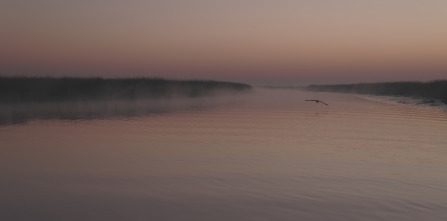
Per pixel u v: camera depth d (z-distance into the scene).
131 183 10.21
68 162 13.02
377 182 10.67
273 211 8.01
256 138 19.27
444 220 7.63
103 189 9.59
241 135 20.31
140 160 13.48
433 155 15.05
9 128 23.05
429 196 9.32
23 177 10.80
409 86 88.06
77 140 18.30
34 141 17.92
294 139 19.02
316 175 11.43
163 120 28.22
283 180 10.74
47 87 56.88
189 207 8.18
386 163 13.42
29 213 7.69
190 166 12.54
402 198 9.11
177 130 22.28
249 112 36.53
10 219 7.35
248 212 7.91
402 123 26.73
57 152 14.99
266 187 9.96
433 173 11.92
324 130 22.62
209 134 20.59
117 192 9.31
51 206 8.14
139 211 7.88
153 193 9.25
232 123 26.27
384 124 26.03
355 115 33.38
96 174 11.25
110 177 10.89
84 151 15.27
